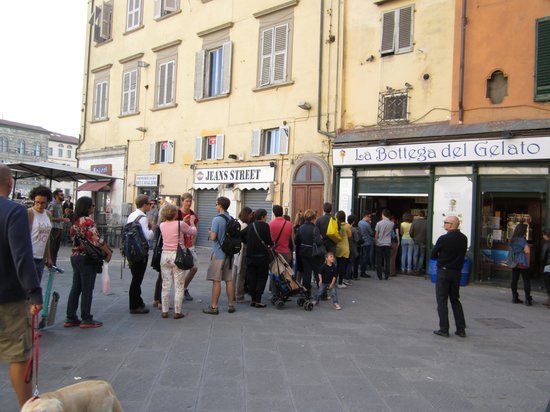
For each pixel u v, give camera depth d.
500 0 11.23
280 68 15.62
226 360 5.29
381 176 13.07
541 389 4.76
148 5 21.11
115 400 3.08
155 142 20.41
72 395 2.83
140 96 21.39
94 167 23.94
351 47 13.94
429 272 11.93
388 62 13.16
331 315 7.86
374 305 8.81
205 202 18.39
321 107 14.44
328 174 14.09
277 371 5.00
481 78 11.46
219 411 3.97
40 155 71.12
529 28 10.85
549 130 10.30
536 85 10.68
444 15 12.23
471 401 4.39
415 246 12.45
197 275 11.77
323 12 14.49
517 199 11.12
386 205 13.88
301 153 14.90
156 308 7.86
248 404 4.13
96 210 23.73
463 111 11.71
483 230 11.48
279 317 7.54
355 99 13.80
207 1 18.28
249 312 7.82
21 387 3.45
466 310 8.77
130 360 5.18
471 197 11.48
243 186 16.53
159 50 20.44
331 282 8.42
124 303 8.18
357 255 11.55
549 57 10.53
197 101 18.45
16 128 68.31
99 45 24.09
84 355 5.30
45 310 6.43
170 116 19.81
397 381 4.84
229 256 7.70
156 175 20.14
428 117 12.42
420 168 12.37
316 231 8.54
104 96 23.75
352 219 11.48
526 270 9.37
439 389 4.66
